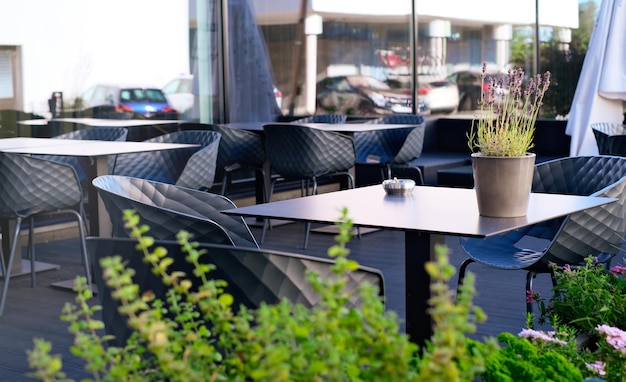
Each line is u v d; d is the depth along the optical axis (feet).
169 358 4.41
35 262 19.38
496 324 14.10
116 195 8.79
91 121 23.38
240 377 4.64
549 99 30.63
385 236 22.93
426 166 27.58
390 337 4.10
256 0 28.35
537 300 10.75
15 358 12.67
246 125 26.11
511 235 12.84
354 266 4.49
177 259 6.56
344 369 4.41
